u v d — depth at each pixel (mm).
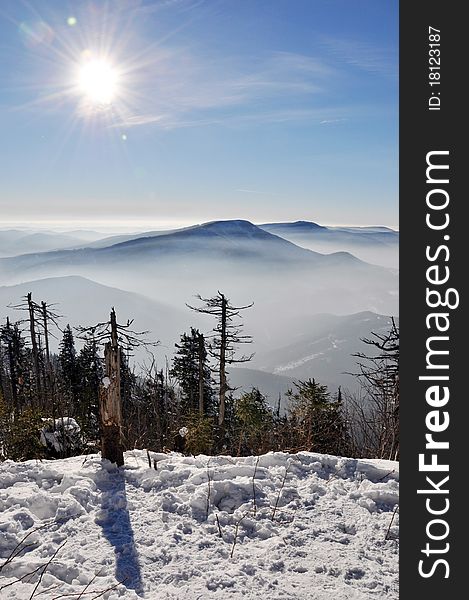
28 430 10391
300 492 5871
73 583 4184
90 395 21203
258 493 5777
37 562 4383
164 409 22234
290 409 14680
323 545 4781
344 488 5980
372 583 4211
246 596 4004
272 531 5047
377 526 5109
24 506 5484
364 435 13328
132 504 5559
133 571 4332
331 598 4004
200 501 5516
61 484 6008
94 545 4730
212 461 6820
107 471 6387
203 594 4008
